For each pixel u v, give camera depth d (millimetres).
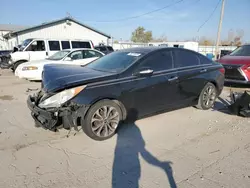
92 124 3209
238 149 3090
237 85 7875
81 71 3676
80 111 3049
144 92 3668
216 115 4551
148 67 3641
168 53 4168
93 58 9109
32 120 4148
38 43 10758
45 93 3172
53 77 3381
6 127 3789
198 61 4680
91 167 2627
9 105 5199
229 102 5574
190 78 4359
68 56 8508
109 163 2717
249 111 4242
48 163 2695
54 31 23984
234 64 6930
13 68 10836
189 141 3332
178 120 4219
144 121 4121
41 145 3148
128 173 2516
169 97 4090
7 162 2697
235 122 4152
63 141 3283
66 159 2793
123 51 4426
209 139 3406
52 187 2264
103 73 3498
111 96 3287
